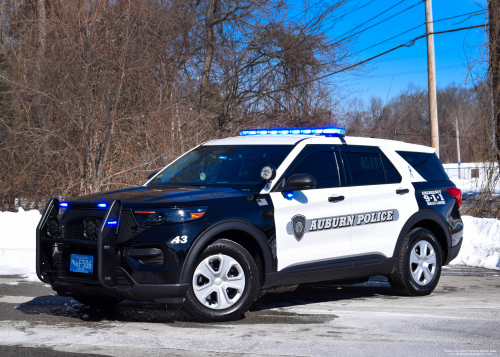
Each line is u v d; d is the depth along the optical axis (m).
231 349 4.25
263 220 5.49
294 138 6.37
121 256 4.88
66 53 13.59
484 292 7.17
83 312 5.66
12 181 14.84
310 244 5.88
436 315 5.64
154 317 5.42
